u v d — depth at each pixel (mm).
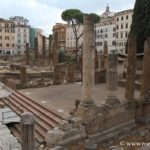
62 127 12688
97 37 96188
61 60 57656
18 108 19875
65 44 115625
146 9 41219
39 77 37750
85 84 13547
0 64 59375
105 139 13602
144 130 15469
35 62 54656
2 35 109500
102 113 14031
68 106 18219
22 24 120000
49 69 45188
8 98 23344
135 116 16328
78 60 48500
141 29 41562
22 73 27391
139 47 41656
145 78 16719
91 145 9508
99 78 30047
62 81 31438
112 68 14625
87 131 13352
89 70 13383
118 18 83562
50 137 12633
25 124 8938
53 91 24672
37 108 18359
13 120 17016
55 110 17094
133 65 15570
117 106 14891
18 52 115875
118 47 84312
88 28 13086
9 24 111000
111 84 14766
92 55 13367
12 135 14844
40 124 15594
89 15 13031
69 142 12461
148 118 16781
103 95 21625
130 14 77688
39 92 24203
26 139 8977
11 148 13031
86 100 13609
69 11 64250
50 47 51656
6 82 30453
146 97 16891
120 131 14656
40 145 13281
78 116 13625
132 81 15758
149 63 16562
